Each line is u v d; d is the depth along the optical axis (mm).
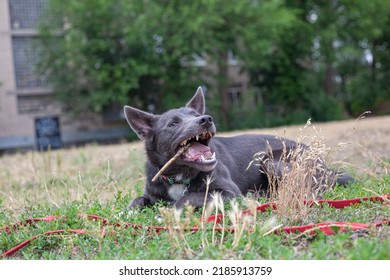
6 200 7781
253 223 4578
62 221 5387
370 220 4820
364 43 45656
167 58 32938
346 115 42188
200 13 32062
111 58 34250
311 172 5246
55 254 4707
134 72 33000
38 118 37094
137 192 6945
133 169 9906
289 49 39469
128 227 4949
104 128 38469
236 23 33625
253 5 33844
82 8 31906
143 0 32875
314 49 39969
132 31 31750
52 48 34156
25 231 5215
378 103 48875
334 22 38969
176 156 5695
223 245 4164
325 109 39250
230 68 43312
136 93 36094
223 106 37531
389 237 4184
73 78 34125
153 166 6289
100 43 32344
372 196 5535
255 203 4621
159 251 4129
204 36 32375
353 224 4410
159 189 6203
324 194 5965
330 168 6578
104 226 5035
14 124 36625
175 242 4223
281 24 34125
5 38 36219
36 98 37562
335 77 48938
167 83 35625
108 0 32000
